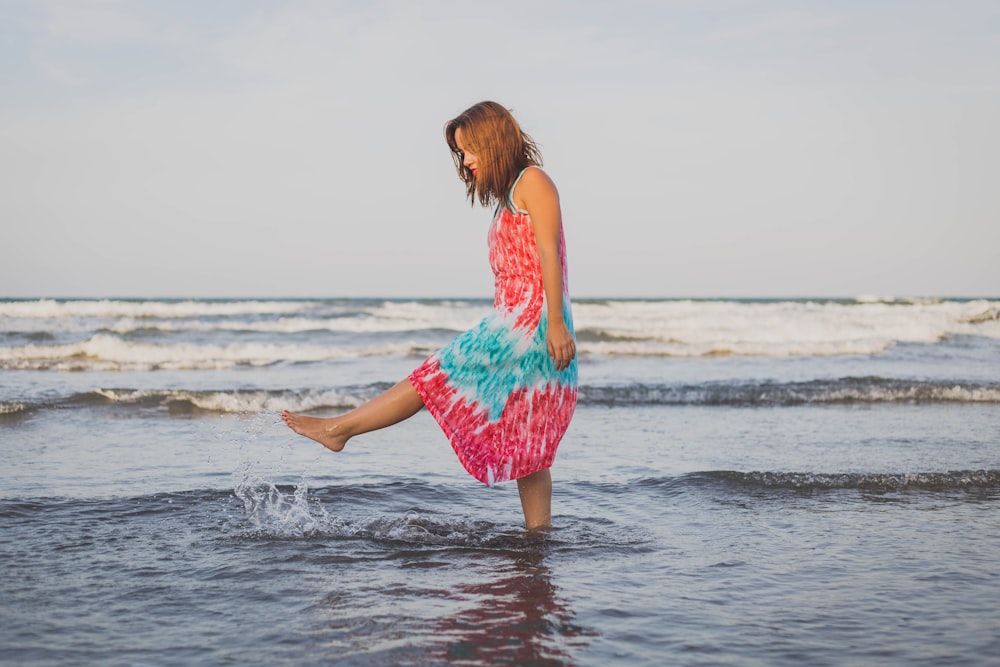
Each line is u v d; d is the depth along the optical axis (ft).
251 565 9.67
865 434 22.20
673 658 6.94
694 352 54.90
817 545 10.93
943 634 7.63
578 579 9.26
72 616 7.80
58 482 14.75
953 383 34.30
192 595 8.51
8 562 9.64
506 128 10.36
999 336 73.31
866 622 7.93
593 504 13.41
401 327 76.38
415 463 17.30
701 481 14.98
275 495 13.57
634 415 26.96
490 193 10.51
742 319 81.87
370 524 11.83
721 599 8.59
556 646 7.17
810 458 18.17
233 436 20.84
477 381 10.43
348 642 7.20
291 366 45.47
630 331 67.62
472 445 10.45
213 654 6.87
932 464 17.28
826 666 6.81
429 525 11.84
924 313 98.48
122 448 18.86
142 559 9.86
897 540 11.23
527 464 10.59
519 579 9.23
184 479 15.12
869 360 50.65
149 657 6.79
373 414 10.71
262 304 102.22
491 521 12.17
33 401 27.63
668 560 10.14
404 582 9.07
